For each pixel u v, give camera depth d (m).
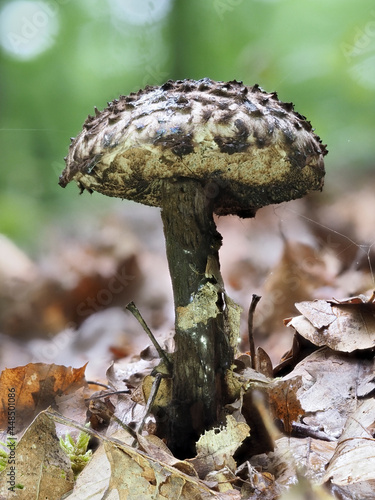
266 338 0.39
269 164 0.20
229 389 0.21
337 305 0.26
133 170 0.20
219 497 0.17
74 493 0.18
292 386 0.21
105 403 0.26
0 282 0.55
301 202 0.57
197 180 0.21
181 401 0.21
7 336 0.50
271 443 0.20
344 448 0.18
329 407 0.23
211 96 0.20
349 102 0.82
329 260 0.41
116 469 0.18
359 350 0.25
